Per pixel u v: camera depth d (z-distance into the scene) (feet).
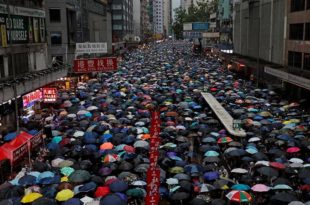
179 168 68.13
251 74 199.62
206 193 60.64
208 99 126.93
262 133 91.09
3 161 75.82
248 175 65.51
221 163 75.36
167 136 88.17
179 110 115.24
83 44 165.48
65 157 77.61
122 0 447.01
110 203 53.42
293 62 156.76
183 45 604.49
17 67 125.18
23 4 131.23
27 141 78.18
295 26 153.79
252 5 224.33
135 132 90.89
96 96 137.80
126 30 481.46
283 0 168.45
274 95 142.92
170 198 58.23
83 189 59.72
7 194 59.31
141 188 61.16
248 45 236.43
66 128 97.76
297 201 54.08
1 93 95.81
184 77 186.39
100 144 84.33
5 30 115.55
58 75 151.64
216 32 399.85
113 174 69.05
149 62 286.05
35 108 122.83
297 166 69.05
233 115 111.24
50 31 202.59
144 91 148.46
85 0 249.34
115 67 149.69
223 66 260.42
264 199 59.21
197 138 89.92
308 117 104.53
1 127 107.34
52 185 61.77
